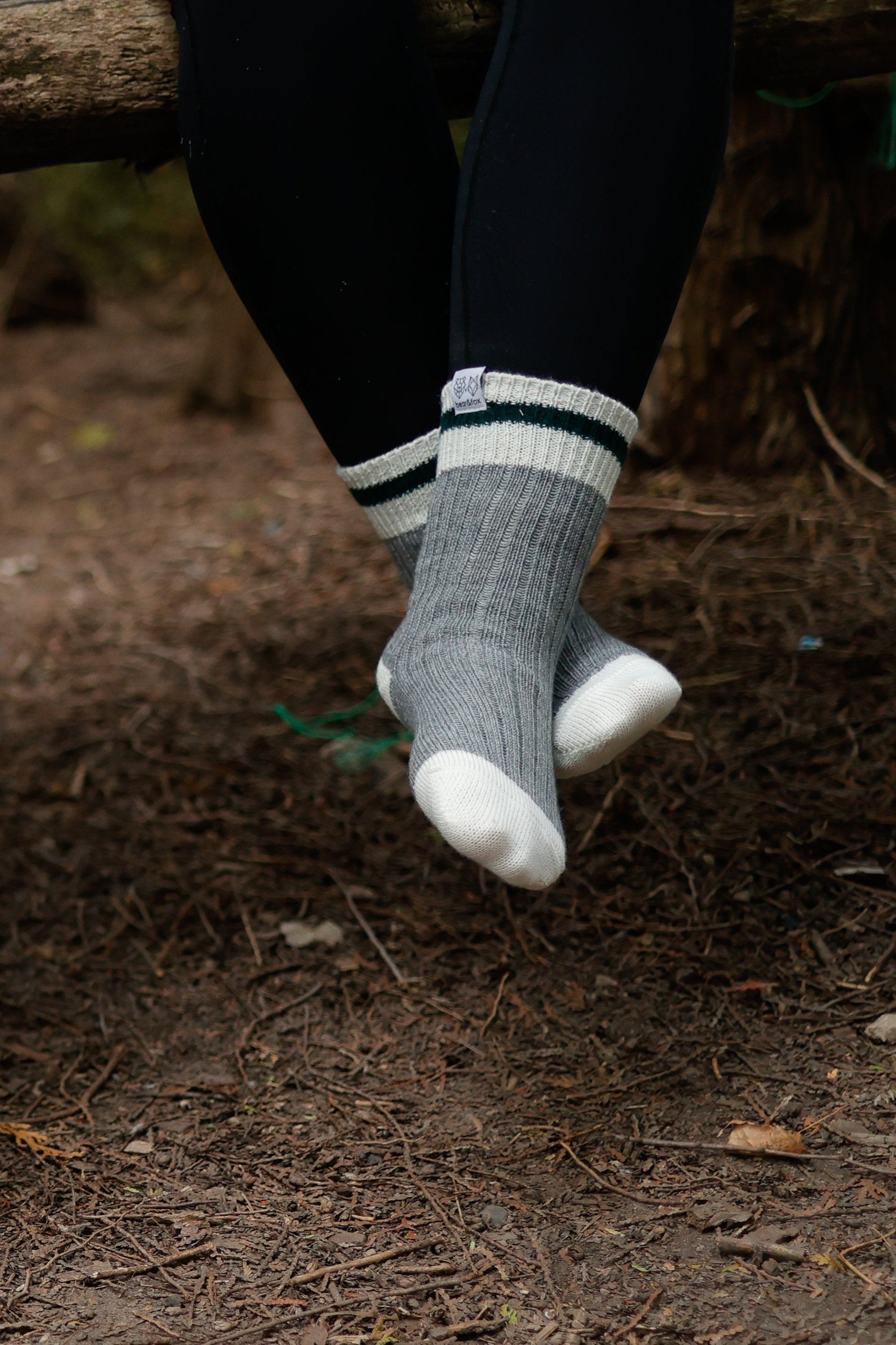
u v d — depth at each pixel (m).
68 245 5.54
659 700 1.08
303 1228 1.19
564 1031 1.45
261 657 2.64
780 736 1.93
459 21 1.25
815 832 1.69
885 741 1.85
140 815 2.09
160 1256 1.17
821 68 1.31
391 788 2.08
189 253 5.45
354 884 1.83
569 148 1.04
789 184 2.58
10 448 4.47
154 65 1.29
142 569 3.28
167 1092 1.44
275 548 3.25
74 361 5.38
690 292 2.72
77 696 2.59
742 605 2.33
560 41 1.06
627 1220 1.16
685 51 1.05
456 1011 1.52
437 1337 1.04
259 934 1.74
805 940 1.52
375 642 2.60
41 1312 1.10
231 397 4.53
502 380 1.04
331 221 1.11
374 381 1.15
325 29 1.07
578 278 1.04
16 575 3.37
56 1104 1.43
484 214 1.06
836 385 2.72
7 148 1.34
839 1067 1.32
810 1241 1.10
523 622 1.05
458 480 1.07
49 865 1.96
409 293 1.13
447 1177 1.24
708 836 1.74
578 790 1.89
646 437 2.88
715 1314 1.03
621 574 2.52
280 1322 1.07
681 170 1.06
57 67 1.29
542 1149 1.27
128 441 4.41
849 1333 0.99
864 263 2.66
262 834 2.00
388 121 1.10
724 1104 1.29
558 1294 1.07
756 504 2.66
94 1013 1.61
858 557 2.41
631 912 1.64
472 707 1.00
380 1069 1.44
